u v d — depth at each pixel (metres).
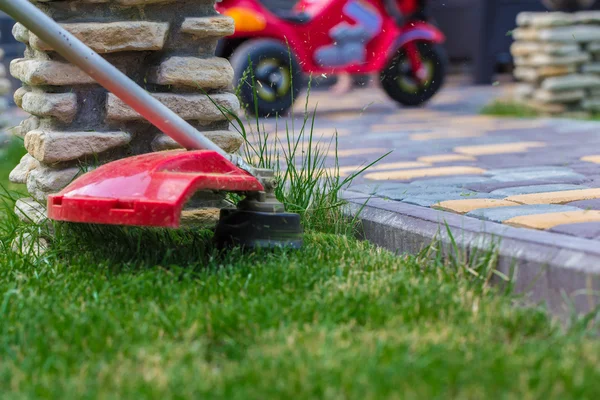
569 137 4.93
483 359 1.62
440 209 2.77
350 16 6.82
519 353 1.67
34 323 1.87
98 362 1.68
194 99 2.75
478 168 3.74
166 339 1.80
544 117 6.41
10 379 1.61
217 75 2.77
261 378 1.55
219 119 2.81
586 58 6.60
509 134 5.17
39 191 2.72
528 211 2.61
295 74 6.55
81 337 1.81
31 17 2.26
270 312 1.88
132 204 2.20
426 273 2.27
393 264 2.35
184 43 2.77
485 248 2.21
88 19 2.68
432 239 2.43
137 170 2.29
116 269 2.35
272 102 6.50
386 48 6.97
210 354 1.78
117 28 2.63
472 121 6.09
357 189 3.27
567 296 1.95
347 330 1.78
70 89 2.66
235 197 2.90
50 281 2.25
